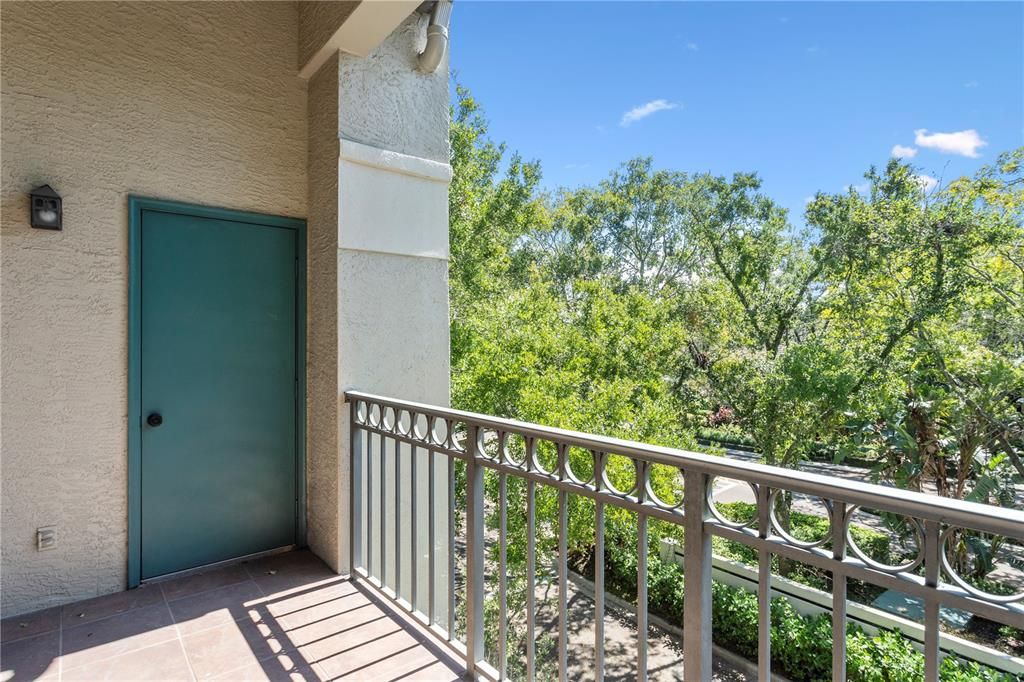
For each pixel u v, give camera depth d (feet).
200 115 9.11
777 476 3.34
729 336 44.39
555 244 80.59
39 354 7.72
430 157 10.39
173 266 8.87
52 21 7.83
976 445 27.71
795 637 19.90
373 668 6.35
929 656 2.65
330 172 9.39
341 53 9.19
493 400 27.27
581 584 27.30
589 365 30.53
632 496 4.39
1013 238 30.81
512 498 22.20
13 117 7.52
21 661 6.46
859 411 30.86
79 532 8.04
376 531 9.63
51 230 7.79
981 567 23.86
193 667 6.37
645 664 4.29
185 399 9.00
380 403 8.13
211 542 9.28
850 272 37.52
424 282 10.30
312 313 10.10
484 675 5.98
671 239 76.43
